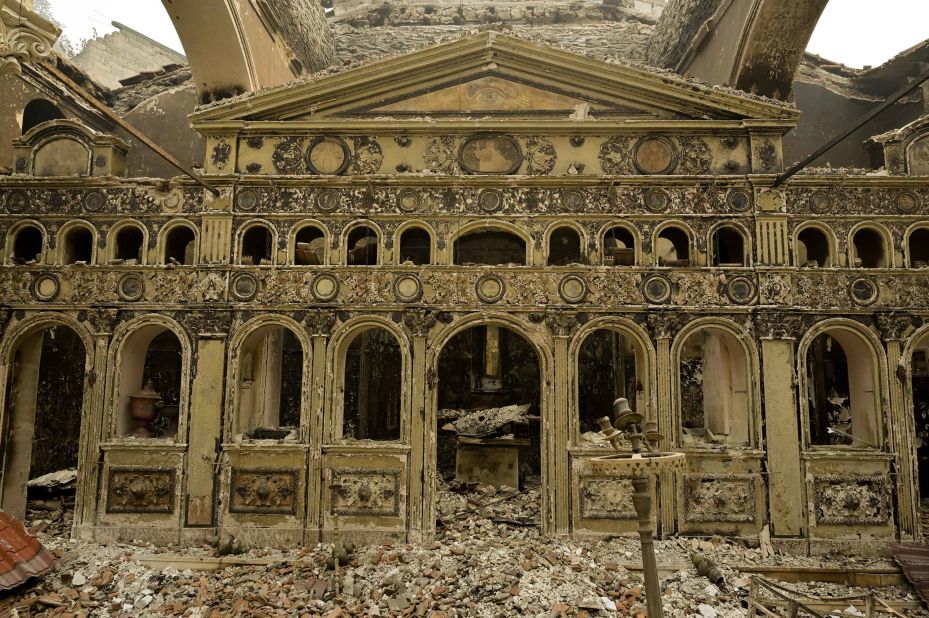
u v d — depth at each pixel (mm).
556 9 22281
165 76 18266
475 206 11562
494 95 11922
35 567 9281
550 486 10984
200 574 9891
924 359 15570
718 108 11516
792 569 10000
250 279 11453
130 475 11133
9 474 11719
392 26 22312
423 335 11234
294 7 16328
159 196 11797
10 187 11836
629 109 11859
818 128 16672
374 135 11773
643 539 5797
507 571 9508
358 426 16547
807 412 11016
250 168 11758
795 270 11250
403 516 10906
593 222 11500
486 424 14898
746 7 12891
